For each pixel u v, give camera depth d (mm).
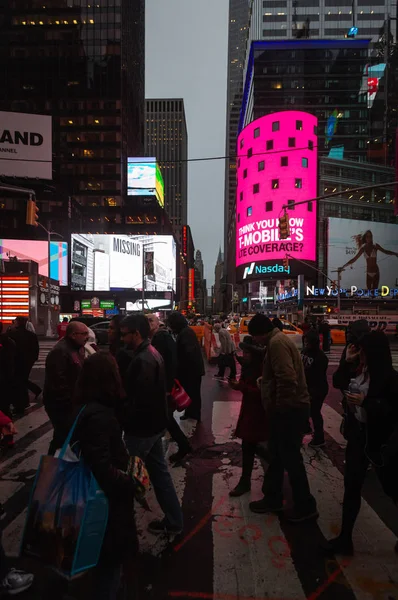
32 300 30938
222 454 5551
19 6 88938
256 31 102188
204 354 18516
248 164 74562
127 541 2150
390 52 93125
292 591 2711
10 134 45250
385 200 72812
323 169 71250
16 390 7773
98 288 66125
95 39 88625
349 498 3139
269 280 70750
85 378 2232
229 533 3469
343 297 48938
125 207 89688
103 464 2061
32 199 13992
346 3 97438
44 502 2090
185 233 165250
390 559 3082
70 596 2588
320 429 5812
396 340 31250
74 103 88375
